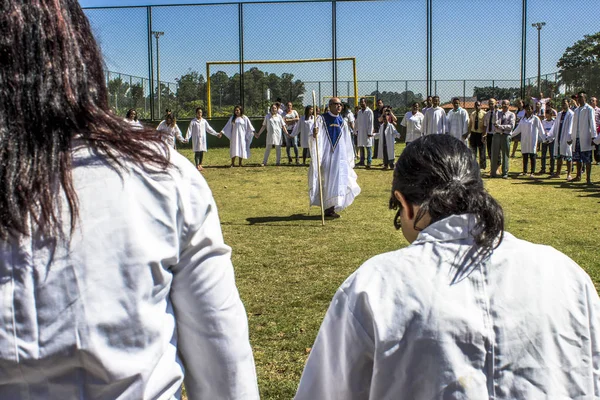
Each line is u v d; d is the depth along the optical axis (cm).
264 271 643
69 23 123
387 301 142
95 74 129
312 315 505
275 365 411
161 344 122
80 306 114
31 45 116
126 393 119
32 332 113
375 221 930
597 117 1387
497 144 1497
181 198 127
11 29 115
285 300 545
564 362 141
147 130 131
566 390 140
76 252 114
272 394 371
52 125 116
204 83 2703
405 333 139
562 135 1445
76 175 117
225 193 1284
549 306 143
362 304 143
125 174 120
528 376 138
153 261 120
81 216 115
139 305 118
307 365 156
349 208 1065
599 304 150
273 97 2714
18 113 114
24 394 116
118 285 117
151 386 121
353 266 660
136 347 119
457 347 137
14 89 114
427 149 159
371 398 142
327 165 948
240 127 1850
